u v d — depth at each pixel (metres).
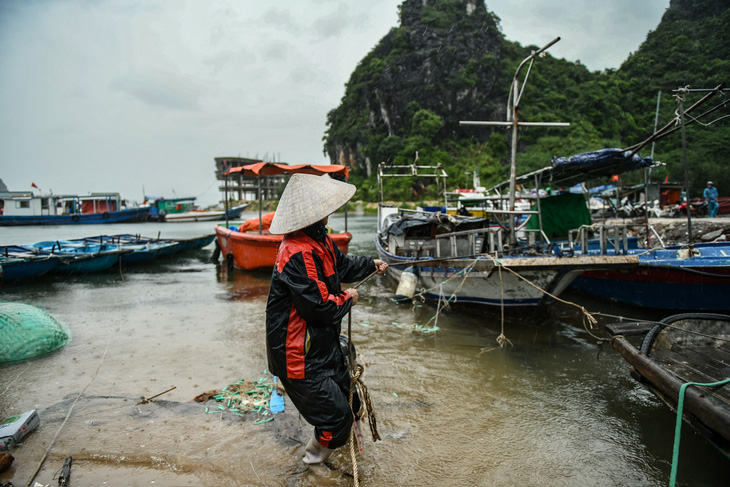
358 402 3.00
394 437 3.55
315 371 2.58
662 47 72.38
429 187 67.44
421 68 80.00
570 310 7.91
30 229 33.09
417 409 4.05
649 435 3.66
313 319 2.50
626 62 77.69
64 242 14.73
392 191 67.44
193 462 3.12
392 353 5.56
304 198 2.65
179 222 44.78
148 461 3.13
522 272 6.50
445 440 3.52
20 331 5.30
